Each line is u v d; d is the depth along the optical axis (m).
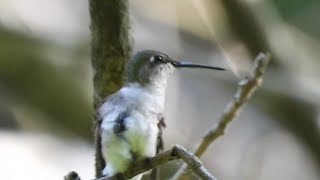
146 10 13.13
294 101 11.17
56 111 12.11
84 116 12.12
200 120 12.68
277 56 11.26
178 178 6.76
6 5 12.20
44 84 11.91
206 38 12.36
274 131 12.55
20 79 11.82
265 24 11.23
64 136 12.41
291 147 12.41
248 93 6.81
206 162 12.46
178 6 12.88
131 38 6.76
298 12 12.61
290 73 11.27
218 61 12.08
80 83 12.03
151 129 6.52
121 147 6.38
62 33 12.23
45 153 12.52
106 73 6.72
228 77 11.82
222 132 6.82
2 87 11.95
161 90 7.21
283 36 11.48
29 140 12.52
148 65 7.17
